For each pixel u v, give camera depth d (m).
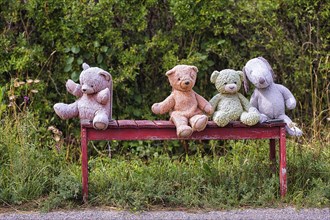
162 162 5.89
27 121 5.74
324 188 5.10
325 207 4.98
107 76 5.06
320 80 6.39
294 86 6.39
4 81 6.21
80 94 5.11
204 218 4.76
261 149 5.88
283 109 5.28
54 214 4.82
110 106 5.09
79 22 6.16
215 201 5.01
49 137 5.96
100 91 5.04
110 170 5.61
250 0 6.32
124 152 6.30
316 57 6.36
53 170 5.39
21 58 6.12
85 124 4.95
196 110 5.08
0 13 6.20
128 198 5.02
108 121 4.96
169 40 6.32
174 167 5.60
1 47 6.15
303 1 6.30
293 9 6.34
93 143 6.25
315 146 5.88
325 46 6.31
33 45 6.27
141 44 6.34
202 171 5.44
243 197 5.04
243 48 6.39
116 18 6.31
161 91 6.40
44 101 6.20
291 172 5.36
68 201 5.00
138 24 6.27
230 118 5.05
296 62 6.33
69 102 6.32
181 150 6.34
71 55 6.24
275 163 5.43
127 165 5.77
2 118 5.96
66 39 6.21
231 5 6.30
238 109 5.07
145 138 5.00
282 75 6.37
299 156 5.55
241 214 4.84
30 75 6.23
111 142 6.29
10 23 6.23
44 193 5.18
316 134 6.12
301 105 6.36
